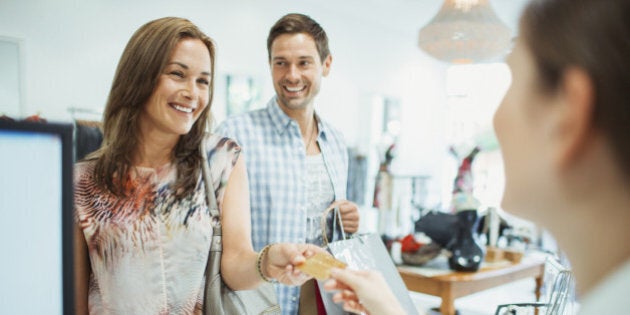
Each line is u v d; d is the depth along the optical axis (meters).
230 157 1.11
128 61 0.97
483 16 2.44
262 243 1.52
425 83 7.50
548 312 1.01
